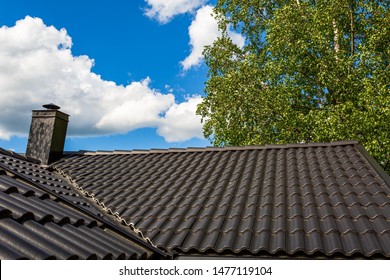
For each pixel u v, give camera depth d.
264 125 15.13
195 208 5.84
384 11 14.10
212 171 7.79
